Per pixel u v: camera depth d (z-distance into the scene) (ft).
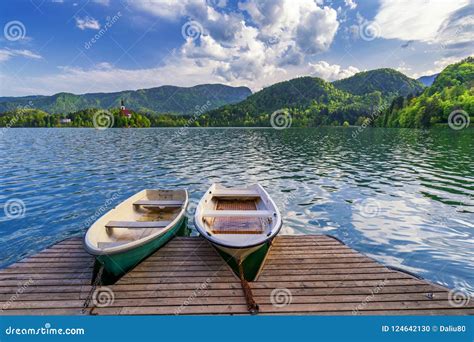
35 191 40.27
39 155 75.72
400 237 24.95
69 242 21.15
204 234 17.58
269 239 16.99
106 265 15.88
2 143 110.63
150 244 18.29
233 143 111.04
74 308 14.02
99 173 52.26
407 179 44.83
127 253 16.52
